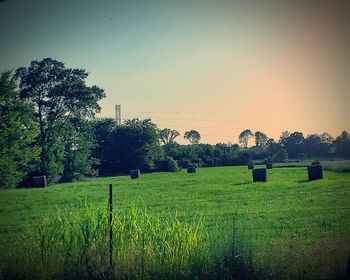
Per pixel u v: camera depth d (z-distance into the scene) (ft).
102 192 108.06
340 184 96.12
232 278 21.48
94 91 209.97
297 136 314.76
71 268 22.11
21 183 166.81
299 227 45.11
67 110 203.21
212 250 22.36
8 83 155.43
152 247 22.56
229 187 105.91
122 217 24.59
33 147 162.30
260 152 306.96
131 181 154.10
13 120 152.66
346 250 25.18
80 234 23.22
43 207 78.43
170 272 21.38
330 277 22.00
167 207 67.36
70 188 132.05
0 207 81.46
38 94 199.72
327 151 305.12
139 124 236.84
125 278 21.53
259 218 51.93
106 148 230.68
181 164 257.96
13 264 22.31
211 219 49.80
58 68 200.95
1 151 150.71
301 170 179.93
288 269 22.40
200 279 21.34
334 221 48.98
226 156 274.16
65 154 190.39
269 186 101.96
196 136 515.50
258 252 23.97
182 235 22.90
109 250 22.39
